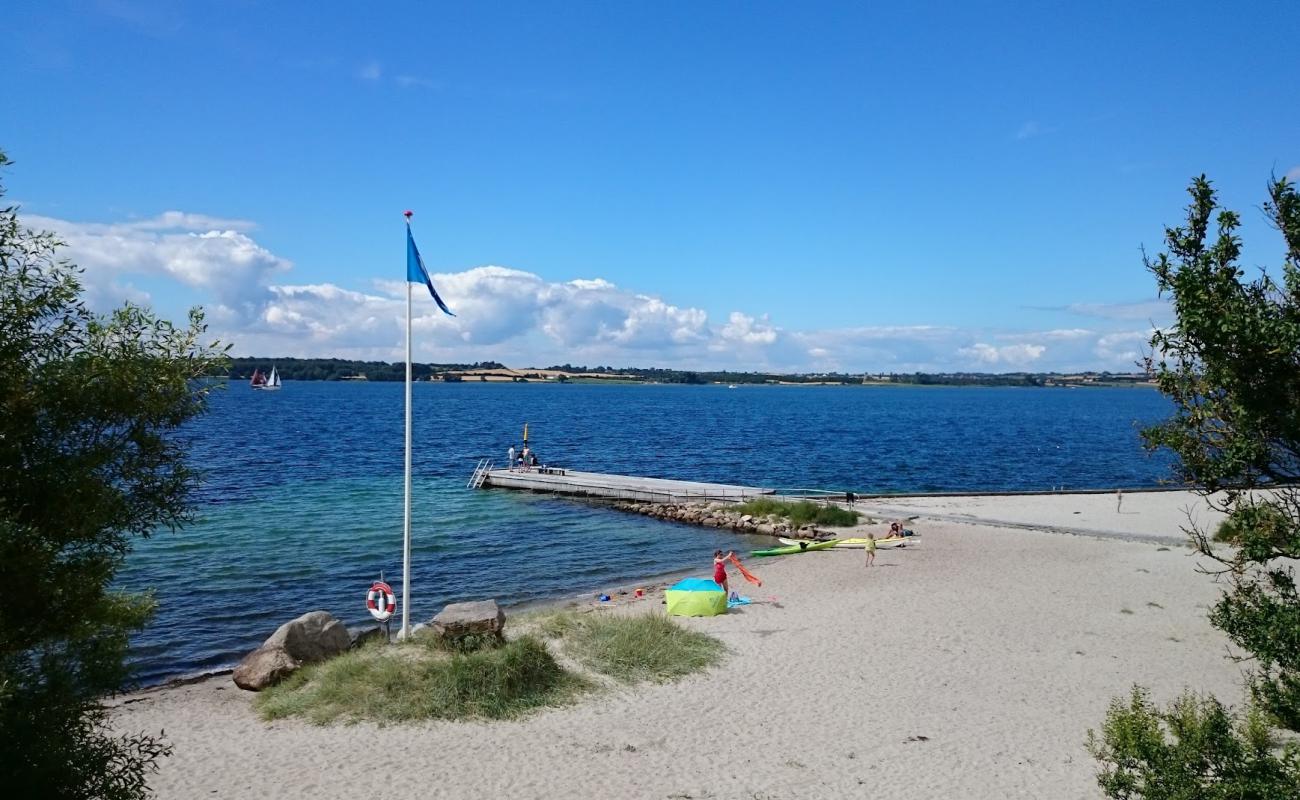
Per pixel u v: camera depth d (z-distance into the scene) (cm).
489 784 1169
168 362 679
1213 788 736
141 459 691
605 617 1956
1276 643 659
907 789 1160
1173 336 665
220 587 2528
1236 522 648
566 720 1410
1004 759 1259
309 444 7419
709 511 3912
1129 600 2281
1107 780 838
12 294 629
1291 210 634
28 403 605
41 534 625
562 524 3819
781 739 1338
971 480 5881
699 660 1712
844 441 9050
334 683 1522
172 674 1798
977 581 2527
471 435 9150
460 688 1468
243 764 1239
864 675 1655
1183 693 1474
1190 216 664
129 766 713
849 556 2980
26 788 608
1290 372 615
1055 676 1653
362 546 3181
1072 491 4744
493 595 2597
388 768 1221
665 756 1268
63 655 682
